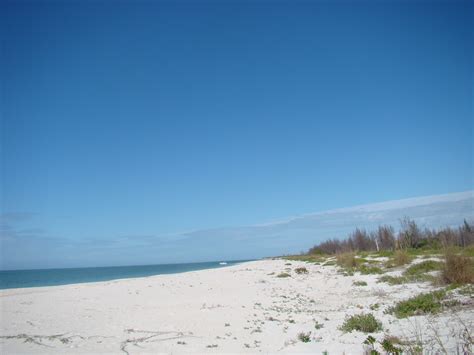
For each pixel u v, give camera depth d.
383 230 56.66
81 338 9.17
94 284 28.64
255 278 27.47
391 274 21.30
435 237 49.84
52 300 17.12
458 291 11.68
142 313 12.99
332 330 9.21
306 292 18.55
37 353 7.84
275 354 7.36
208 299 16.77
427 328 7.68
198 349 7.98
